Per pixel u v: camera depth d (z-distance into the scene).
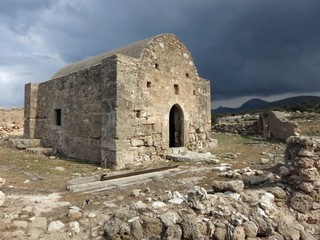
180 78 12.92
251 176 7.88
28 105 15.55
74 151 12.17
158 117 11.59
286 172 6.70
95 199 6.04
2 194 5.51
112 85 10.07
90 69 11.30
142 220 4.69
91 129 11.19
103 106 10.39
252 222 4.95
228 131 23.52
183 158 10.90
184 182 7.37
